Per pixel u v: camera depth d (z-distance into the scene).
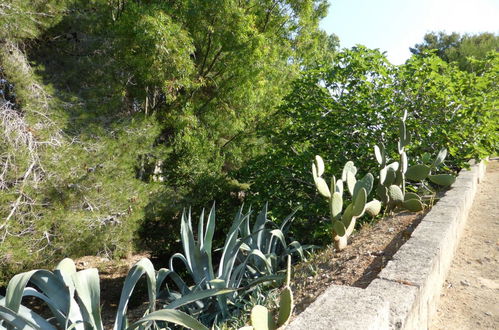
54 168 7.39
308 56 14.00
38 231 6.99
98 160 8.02
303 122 8.05
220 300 4.02
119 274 10.19
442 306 3.46
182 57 8.72
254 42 9.63
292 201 7.63
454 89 7.36
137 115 9.20
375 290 2.72
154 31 8.21
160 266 10.69
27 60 8.79
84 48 9.64
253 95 10.76
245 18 9.62
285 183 7.93
